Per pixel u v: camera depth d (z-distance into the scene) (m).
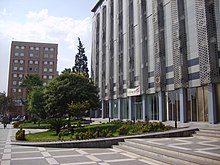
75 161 9.33
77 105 23.17
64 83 26.08
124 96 36.75
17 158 10.20
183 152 8.63
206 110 19.95
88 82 27.59
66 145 13.59
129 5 35.53
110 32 43.47
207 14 19.16
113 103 42.03
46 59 92.12
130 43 34.72
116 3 41.62
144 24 30.97
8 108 76.69
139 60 31.92
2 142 17.38
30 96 51.47
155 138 13.60
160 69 26.17
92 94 26.72
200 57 19.73
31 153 11.56
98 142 13.40
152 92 28.70
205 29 19.23
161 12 27.00
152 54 29.09
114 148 12.96
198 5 20.09
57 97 25.31
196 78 20.98
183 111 22.42
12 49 89.31
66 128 24.02
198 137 13.75
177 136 14.26
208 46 18.84
